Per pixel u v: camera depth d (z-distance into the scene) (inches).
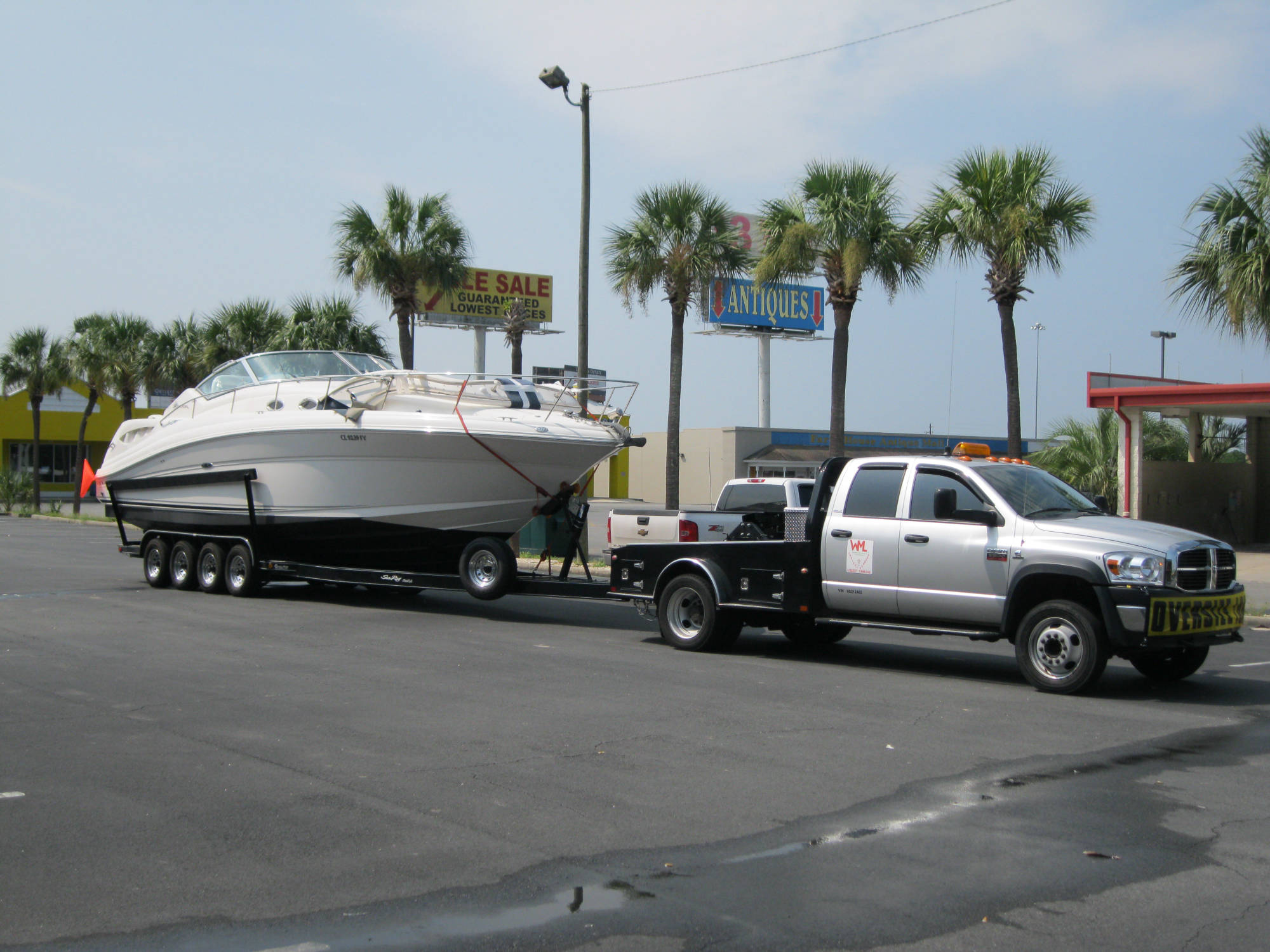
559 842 211.5
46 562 903.7
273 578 655.1
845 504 421.1
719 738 297.4
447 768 265.4
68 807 233.3
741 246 931.3
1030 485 403.5
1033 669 371.6
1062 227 796.6
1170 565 351.6
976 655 463.8
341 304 1336.1
